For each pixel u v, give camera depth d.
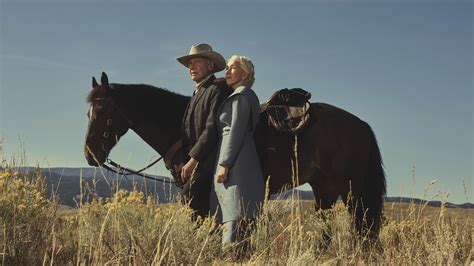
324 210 6.03
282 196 5.62
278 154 5.89
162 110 5.82
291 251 3.89
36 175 4.31
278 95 6.14
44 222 4.08
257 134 5.86
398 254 4.51
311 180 6.30
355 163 6.16
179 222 4.15
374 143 6.42
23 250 3.80
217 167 4.66
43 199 4.16
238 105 4.57
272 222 4.50
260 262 3.90
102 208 4.21
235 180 4.55
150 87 5.89
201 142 4.71
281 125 5.91
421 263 4.29
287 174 5.95
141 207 4.28
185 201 4.70
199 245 4.07
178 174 5.16
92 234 3.93
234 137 4.52
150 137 5.86
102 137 5.65
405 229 4.90
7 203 3.86
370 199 6.16
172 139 5.78
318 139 5.98
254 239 4.33
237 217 4.46
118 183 4.43
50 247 3.88
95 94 5.75
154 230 4.00
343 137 6.11
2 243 3.72
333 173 6.11
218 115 4.75
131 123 5.80
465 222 4.74
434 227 4.49
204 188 4.89
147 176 5.19
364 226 5.86
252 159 4.68
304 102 6.08
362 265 4.40
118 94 5.78
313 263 3.89
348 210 6.01
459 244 4.49
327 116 6.14
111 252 3.87
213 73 5.24
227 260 4.13
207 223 4.27
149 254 3.85
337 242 5.15
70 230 4.15
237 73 4.79
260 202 4.61
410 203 4.75
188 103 5.50
